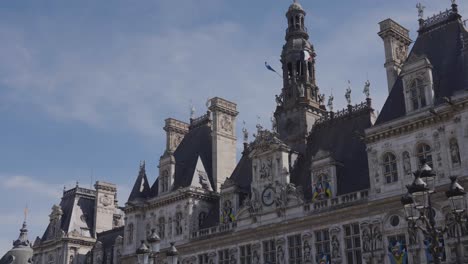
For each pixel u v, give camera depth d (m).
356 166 66.56
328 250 63.31
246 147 87.56
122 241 101.06
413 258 55.12
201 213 83.75
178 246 81.75
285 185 70.12
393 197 58.19
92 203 121.00
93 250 109.12
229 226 75.88
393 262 56.78
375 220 59.34
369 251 59.00
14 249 134.12
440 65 62.34
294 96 80.94
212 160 89.75
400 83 64.50
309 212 66.25
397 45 72.19
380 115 63.91
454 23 65.19
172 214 85.44
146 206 90.44
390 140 60.66
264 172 73.31
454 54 62.09
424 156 57.56
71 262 110.94
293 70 82.81
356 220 61.38
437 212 54.50
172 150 97.50
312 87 82.12
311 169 68.31
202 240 78.31
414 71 60.53
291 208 68.31
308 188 70.19
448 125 56.22
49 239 115.94
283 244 68.12
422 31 68.06
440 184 55.00
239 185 79.50
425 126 58.00
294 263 66.38
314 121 79.75
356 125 72.56
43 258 116.00
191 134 96.88
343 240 61.97
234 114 94.25
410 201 33.19
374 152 61.69
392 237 57.78
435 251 31.50
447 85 59.50
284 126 80.75
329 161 66.81
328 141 74.44
